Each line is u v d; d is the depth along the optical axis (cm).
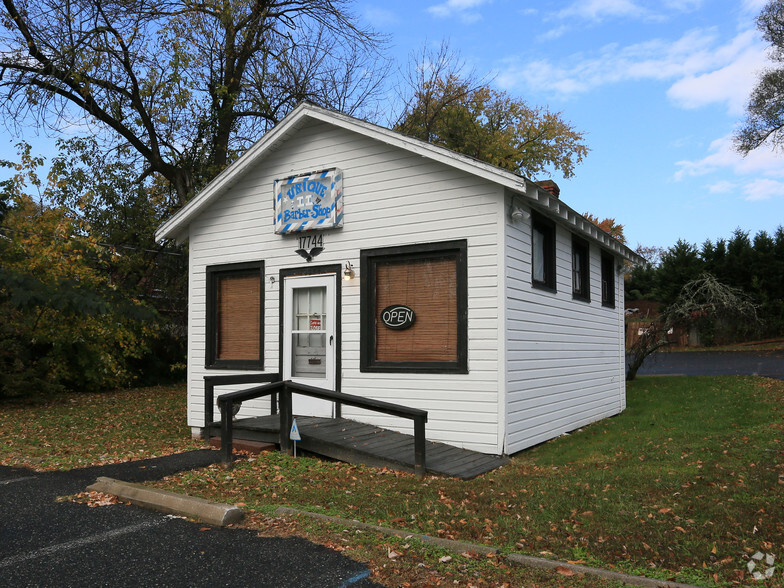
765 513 526
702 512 539
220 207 1099
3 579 411
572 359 1082
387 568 431
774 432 851
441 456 788
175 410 1478
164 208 2194
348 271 942
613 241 1243
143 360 2148
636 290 4841
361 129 911
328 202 965
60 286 1437
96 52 1784
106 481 646
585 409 1135
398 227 903
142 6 1819
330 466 762
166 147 2088
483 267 834
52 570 427
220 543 482
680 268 3641
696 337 3394
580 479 679
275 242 1029
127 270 2056
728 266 3503
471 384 834
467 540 493
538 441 920
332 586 402
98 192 2014
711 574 416
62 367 1794
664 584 396
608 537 489
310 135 998
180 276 2222
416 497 621
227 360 1080
